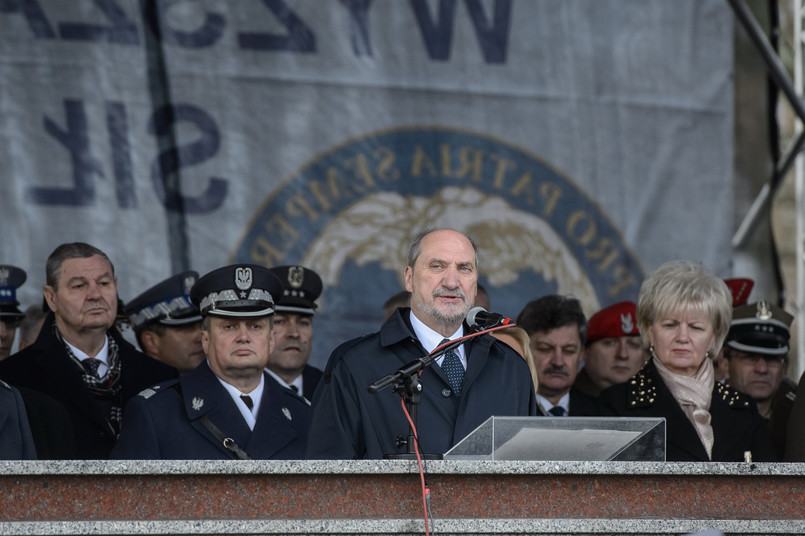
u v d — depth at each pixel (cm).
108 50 1709
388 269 1816
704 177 1952
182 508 680
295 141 1791
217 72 1761
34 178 1656
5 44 1664
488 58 1895
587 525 701
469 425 894
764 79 1998
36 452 1018
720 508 727
